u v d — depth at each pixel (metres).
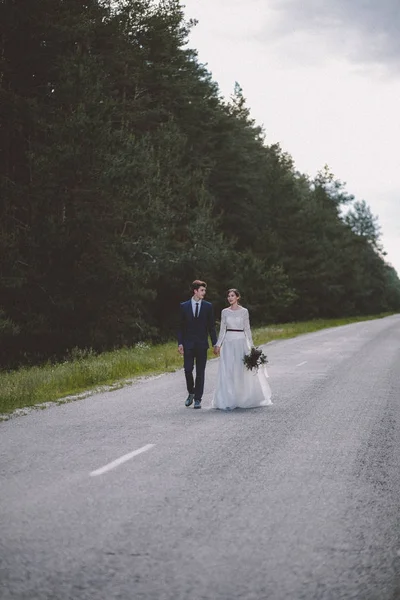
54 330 29.61
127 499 6.14
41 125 30.44
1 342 27.95
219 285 54.25
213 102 57.34
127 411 11.78
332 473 7.25
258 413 11.52
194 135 53.31
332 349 28.27
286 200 78.69
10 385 14.55
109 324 32.66
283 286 56.47
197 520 5.52
